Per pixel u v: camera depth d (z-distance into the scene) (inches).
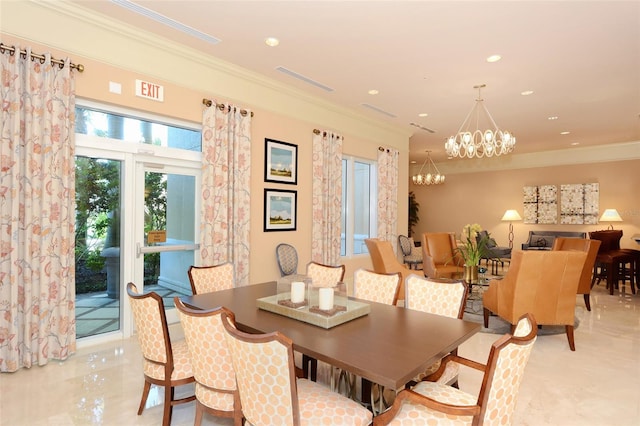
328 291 84.6
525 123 258.4
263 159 189.0
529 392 106.4
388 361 61.0
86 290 134.8
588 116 239.9
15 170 111.5
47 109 117.0
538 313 139.1
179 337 144.9
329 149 225.5
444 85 187.0
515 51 147.3
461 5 115.0
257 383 55.9
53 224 118.9
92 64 129.3
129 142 144.0
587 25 126.0
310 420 59.5
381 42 141.7
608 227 321.1
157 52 146.2
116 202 142.7
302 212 211.2
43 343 116.6
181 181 162.6
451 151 196.5
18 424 86.4
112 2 119.0
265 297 102.8
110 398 98.9
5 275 111.0
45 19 118.4
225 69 166.9
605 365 125.7
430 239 251.4
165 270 158.2
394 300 110.0
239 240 173.9
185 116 156.0
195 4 118.3
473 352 135.9
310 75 177.6
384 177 270.2
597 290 253.6
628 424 90.5
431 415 62.1
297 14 122.6
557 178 355.6
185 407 96.2
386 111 235.6
